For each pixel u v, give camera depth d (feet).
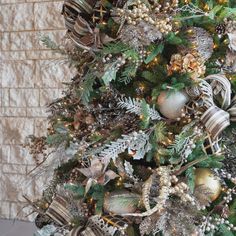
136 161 6.15
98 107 6.23
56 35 10.36
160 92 5.78
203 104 5.68
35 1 10.50
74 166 6.59
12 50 10.82
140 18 5.57
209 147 5.83
